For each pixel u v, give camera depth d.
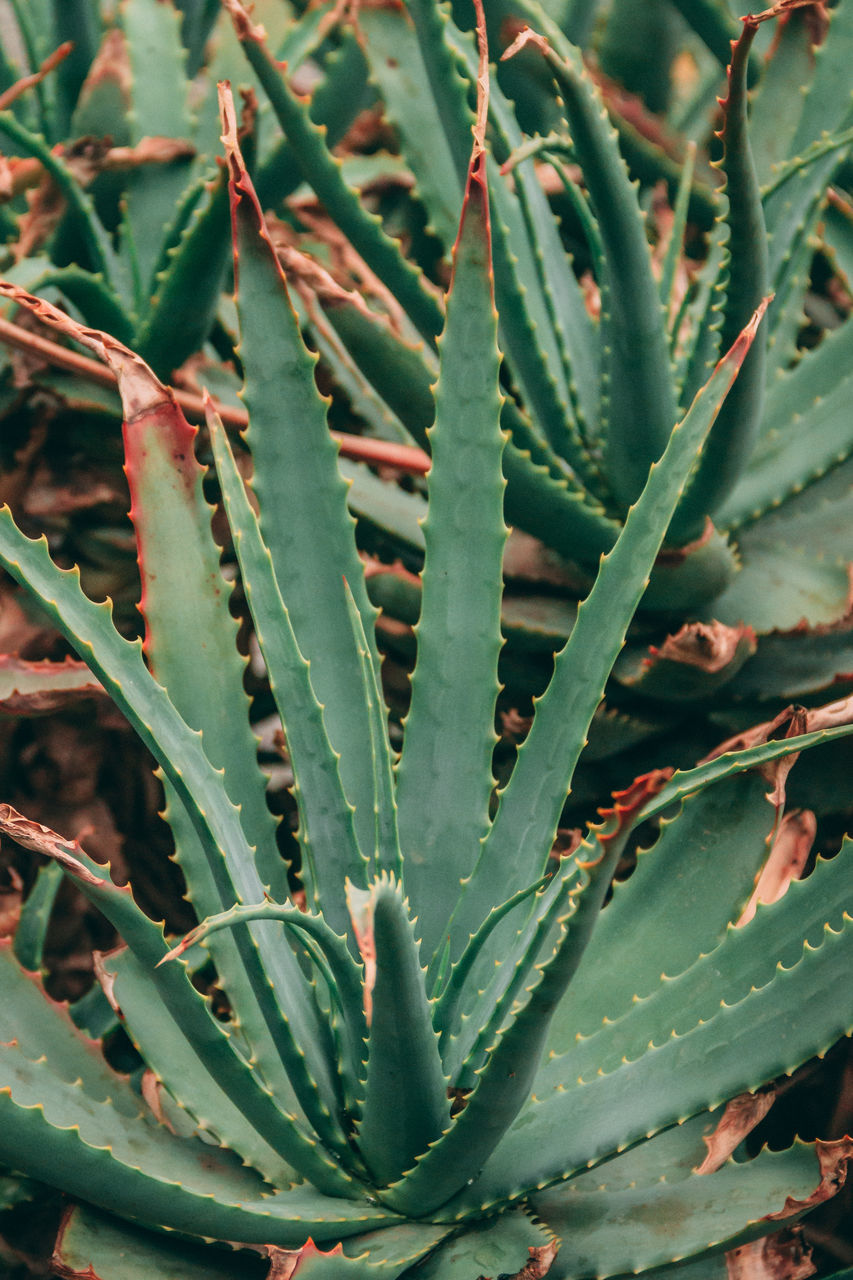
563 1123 1.61
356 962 1.64
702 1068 1.61
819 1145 1.60
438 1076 1.58
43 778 1.97
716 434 1.80
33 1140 1.54
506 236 1.84
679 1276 1.65
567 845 1.86
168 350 1.97
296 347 1.66
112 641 1.54
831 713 1.74
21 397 1.96
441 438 1.66
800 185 1.90
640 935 1.73
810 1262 1.66
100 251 1.99
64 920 1.95
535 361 1.90
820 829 1.95
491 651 1.69
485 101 1.58
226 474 1.61
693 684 1.84
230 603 2.02
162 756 1.54
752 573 1.94
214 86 2.16
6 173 1.92
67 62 2.17
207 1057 1.55
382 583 1.88
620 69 2.28
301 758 1.64
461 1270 1.58
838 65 1.95
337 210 1.83
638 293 1.81
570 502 1.86
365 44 2.03
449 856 1.70
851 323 2.01
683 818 1.75
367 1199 1.62
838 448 1.96
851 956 1.62
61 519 2.00
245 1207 1.57
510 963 1.65
